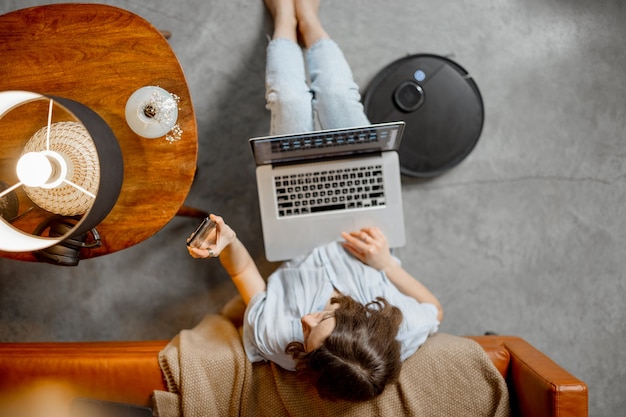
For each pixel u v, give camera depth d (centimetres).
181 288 169
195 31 166
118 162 105
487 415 122
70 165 104
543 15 170
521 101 171
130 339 170
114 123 113
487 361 122
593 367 174
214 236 120
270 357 125
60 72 114
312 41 150
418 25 168
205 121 167
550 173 172
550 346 174
